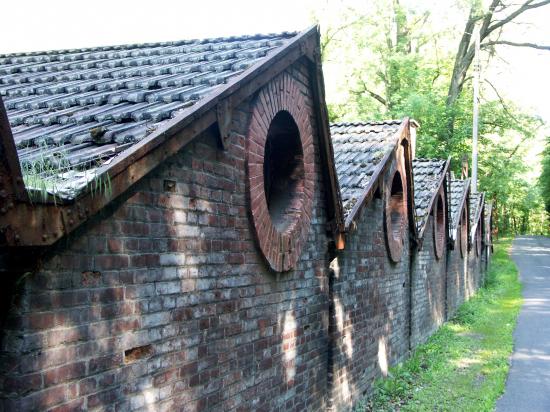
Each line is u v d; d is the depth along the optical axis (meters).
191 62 5.65
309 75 5.83
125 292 3.32
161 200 3.62
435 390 9.09
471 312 17.73
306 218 5.83
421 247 11.83
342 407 7.06
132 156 3.13
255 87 4.55
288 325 5.53
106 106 4.50
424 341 12.71
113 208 3.21
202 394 4.09
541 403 8.73
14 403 2.67
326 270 6.53
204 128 3.87
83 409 3.03
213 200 4.18
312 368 6.13
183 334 3.87
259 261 4.90
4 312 2.69
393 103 28.61
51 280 2.82
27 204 2.47
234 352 4.52
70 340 2.94
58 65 6.39
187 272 3.89
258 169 4.76
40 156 3.22
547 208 57.03
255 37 6.41
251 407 4.79
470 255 21.88
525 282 28.06
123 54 6.60
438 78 33.91
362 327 7.96
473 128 28.73
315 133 6.14
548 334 14.51
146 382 3.51
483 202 24.77
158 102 4.38
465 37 30.20
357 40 26.55
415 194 13.08
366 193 7.56
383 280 9.08
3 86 5.84
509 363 11.28
